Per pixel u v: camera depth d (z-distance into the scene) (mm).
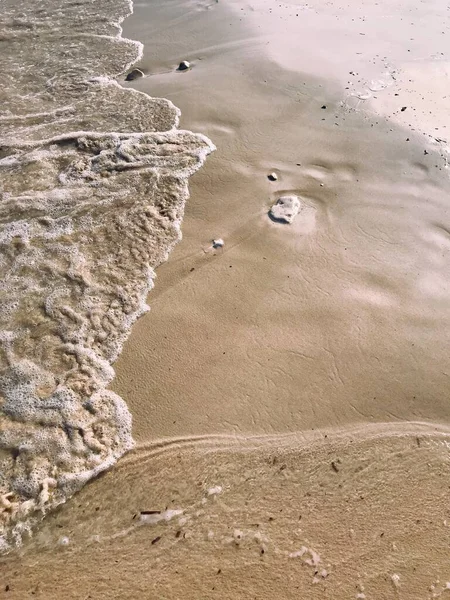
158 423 3566
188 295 4363
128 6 8891
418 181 5320
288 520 3105
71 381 3795
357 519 3105
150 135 6016
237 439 3473
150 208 5121
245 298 4320
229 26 8109
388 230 4848
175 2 8977
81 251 4711
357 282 4422
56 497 3219
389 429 3529
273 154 5719
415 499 3189
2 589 2854
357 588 2859
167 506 3180
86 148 5848
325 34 7793
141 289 4414
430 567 2934
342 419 3574
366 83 6668
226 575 2902
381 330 4066
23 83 7000
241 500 3195
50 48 7766
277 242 4773
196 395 3709
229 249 4734
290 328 4102
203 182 5410
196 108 6426
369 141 5805
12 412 3611
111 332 4102
